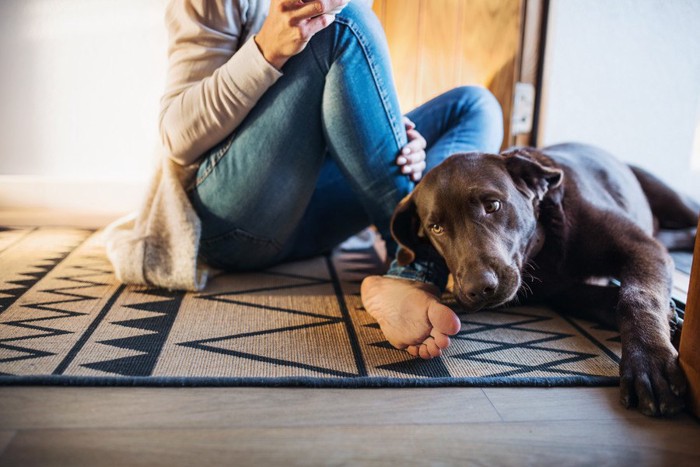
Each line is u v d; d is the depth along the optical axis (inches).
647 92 103.5
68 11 103.0
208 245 74.6
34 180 107.7
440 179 57.4
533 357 54.7
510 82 106.1
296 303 68.1
